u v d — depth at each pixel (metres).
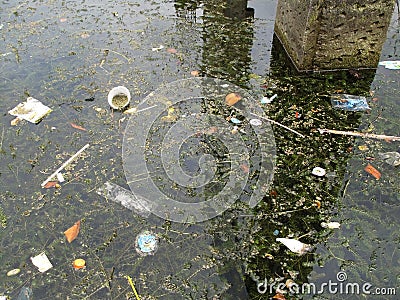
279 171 2.39
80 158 2.47
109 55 3.30
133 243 2.06
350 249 2.02
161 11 3.88
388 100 2.89
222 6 3.94
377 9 2.91
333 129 2.66
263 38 3.54
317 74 3.15
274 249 2.02
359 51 3.12
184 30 3.61
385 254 2.00
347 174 2.38
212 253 2.01
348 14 2.92
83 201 2.24
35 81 3.03
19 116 2.74
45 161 2.46
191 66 3.19
